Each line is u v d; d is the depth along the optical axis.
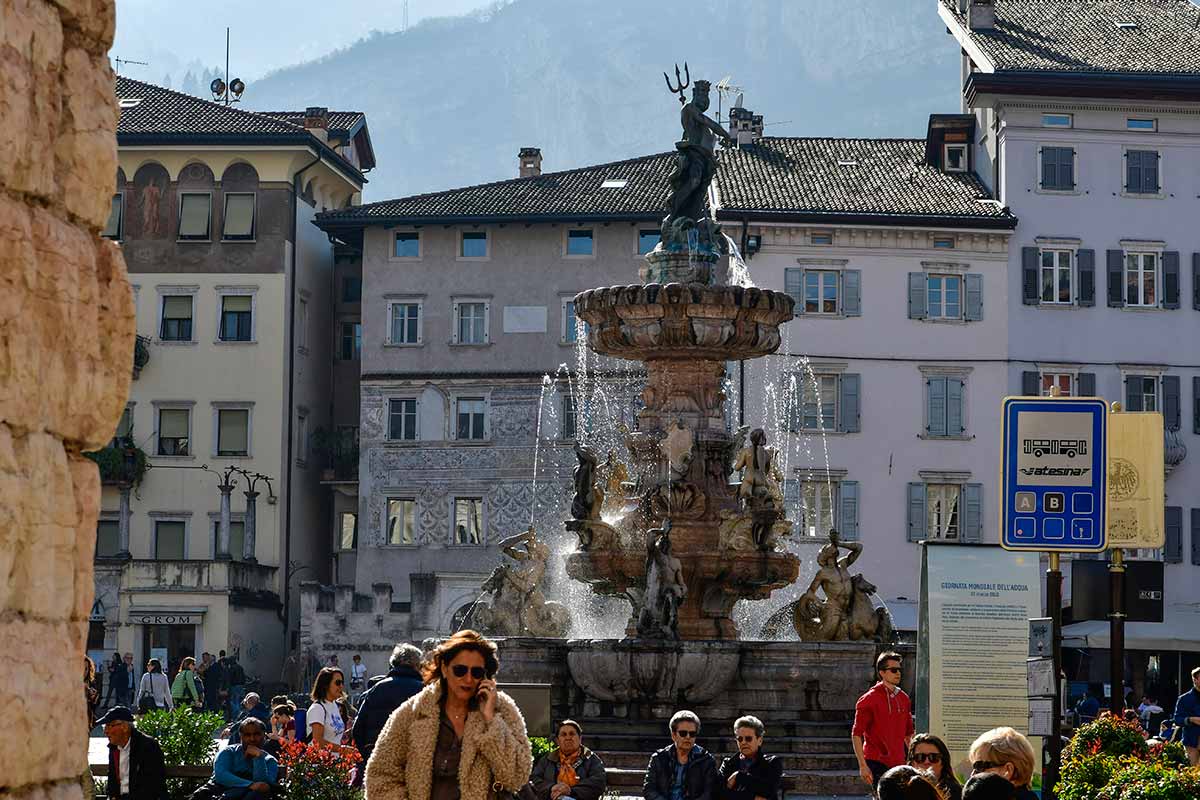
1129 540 19.06
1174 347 71.81
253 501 75.75
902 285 71.19
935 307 71.31
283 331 78.12
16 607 6.96
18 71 6.96
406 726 9.97
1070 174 71.88
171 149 78.44
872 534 70.31
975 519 70.62
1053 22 77.00
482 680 9.98
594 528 31.20
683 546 31.19
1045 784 18.05
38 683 7.01
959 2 78.94
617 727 27.81
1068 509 18.12
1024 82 71.25
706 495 31.61
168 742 20.97
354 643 70.44
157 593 70.12
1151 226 72.00
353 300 83.62
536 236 77.44
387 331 77.81
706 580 31.06
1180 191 72.25
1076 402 18.11
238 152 78.56
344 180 84.81
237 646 70.75
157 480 77.62
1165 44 74.75
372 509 77.06
